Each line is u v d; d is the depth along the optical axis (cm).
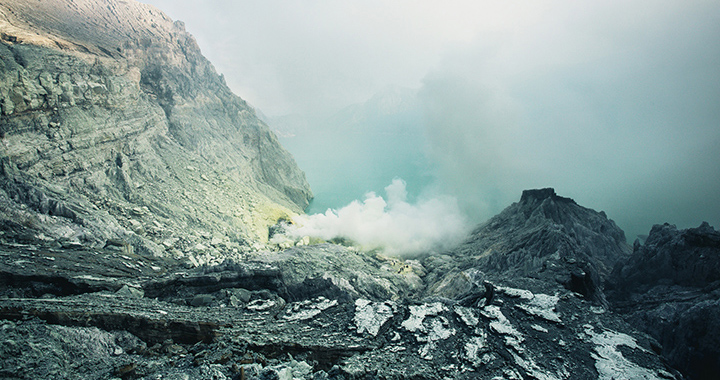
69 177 5478
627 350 2648
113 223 5000
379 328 2845
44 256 3484
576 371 2427
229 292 3488
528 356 2553
